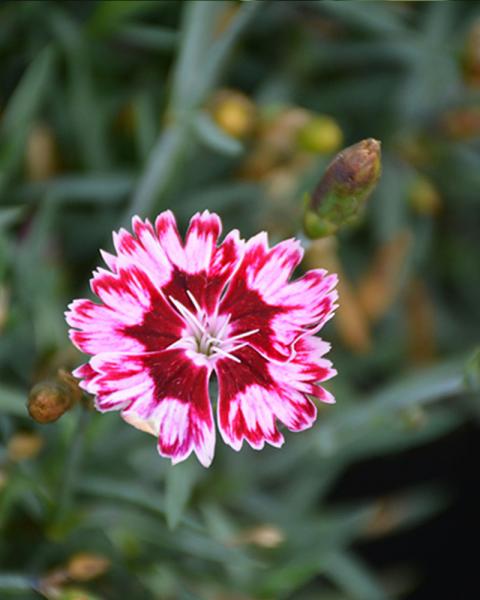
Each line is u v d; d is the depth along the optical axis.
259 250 0.26
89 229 0.34
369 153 0.26
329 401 0.25
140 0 0.32
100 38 0.33
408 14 0.35
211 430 0.25
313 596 0.34
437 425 0.33
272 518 0.33
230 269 0.26
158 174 0.31
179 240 0.26
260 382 0.26
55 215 0.33
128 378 0.25
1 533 0.31
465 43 0.33
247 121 0.33
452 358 0.35
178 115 0.32
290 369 0.25
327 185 0.27
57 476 0.29
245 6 0.32
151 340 0.26
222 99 0.33
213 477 0.33
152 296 0.26
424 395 0.30
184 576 0.32
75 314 0.25
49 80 0.34
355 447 0.34
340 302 0.34
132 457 0.32
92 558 0.29
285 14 0.35
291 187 0.34
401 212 0.35
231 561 0.30
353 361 0.35
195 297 0.26
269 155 0.34
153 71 0.35
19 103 0.32
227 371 0.26
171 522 0.27
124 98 0.35
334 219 0.27
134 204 0.31
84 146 0.34
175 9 0.35
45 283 0.31
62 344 0.30
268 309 0.26
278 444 0.25
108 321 0.25
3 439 0.30
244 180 0.34
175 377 0.25
